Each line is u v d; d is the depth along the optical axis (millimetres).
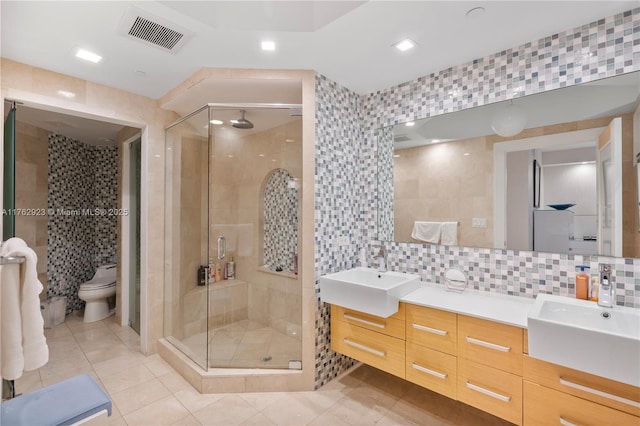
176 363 2482
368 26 1703
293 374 2193
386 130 2549
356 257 2611
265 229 2812
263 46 1915
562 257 1790
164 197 2854
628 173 1612
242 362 2369
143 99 2707
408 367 1879
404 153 2447
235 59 2078
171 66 2180
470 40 1841
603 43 1642
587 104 1711
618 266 1630
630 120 1604
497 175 2020
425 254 2326
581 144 1735
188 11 1583
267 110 2438
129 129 3375
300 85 2332
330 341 2348
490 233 2045
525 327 1457
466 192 2146
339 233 2438
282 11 1585
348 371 2486
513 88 1930
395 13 1592
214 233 2943
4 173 2025
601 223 1683
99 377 2379
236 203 2973
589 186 1715
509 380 1519
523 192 1923
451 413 1952
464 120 2145
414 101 2379
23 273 1159
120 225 3572
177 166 2812
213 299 2854
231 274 2990
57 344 2990
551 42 1795
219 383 2164
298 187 2523
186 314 2766
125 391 2188
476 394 1622
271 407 2002
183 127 2740
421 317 1833
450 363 1716
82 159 4148
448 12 1580
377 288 1830
